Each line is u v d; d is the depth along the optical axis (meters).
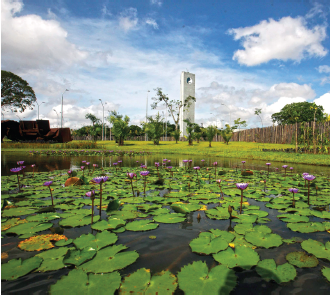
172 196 3.19
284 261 1.47
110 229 1.98
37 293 1.12
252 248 1.65
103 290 1.14
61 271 1.34
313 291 1.15
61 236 1.84
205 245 1.66
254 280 1.25
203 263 1.40
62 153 13.62
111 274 1.29
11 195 3.13
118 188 3.73
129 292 1.13
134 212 2.46
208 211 2.49
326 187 3.85
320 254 1.55
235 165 8.02
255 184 4.12
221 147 19.53
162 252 1.58
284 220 2.23
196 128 26.95
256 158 10.89
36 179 4.51
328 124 12.39
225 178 4.82
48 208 2.42
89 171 5.99
